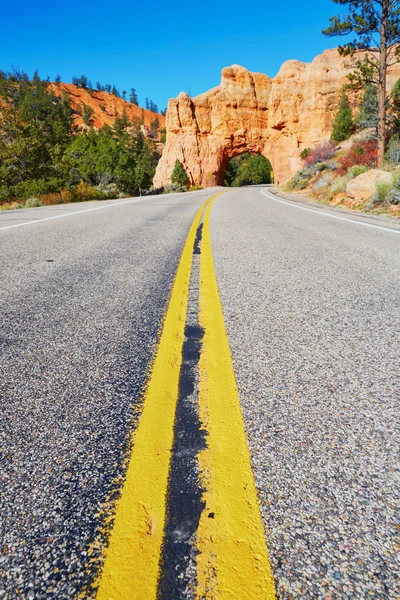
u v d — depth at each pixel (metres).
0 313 2.40
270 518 0.91
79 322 2.25
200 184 55.78
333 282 3.15
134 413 1.34
